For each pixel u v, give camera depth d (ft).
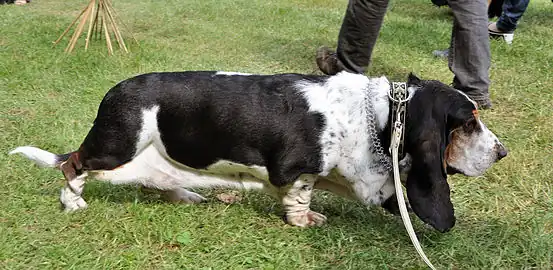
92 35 12.29
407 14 15.53
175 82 6.51
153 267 6.11
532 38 12.55
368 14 9.33
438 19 14.97
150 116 6.49
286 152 6.34
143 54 11.03
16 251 6.20
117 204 6.89
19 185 7.22
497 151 6.32
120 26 13.34
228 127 6.39
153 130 6.55
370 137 6.29
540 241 6.35
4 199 6.97
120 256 6.14
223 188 7.00
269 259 6.17
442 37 12.50
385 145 6.31
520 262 6.17
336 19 14.48
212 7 15.25
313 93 6.37
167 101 6.45
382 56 11.18
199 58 11.07
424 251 6.31
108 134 6.50
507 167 7.68
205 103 6.41
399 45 11.91
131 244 6.39
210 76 6.57
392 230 6.61
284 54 11.53
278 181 6.43
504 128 8.66
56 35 12.33
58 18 14.12
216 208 6.89
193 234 6.50
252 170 6.57
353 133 6.28
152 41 12.08
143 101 6.47
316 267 6.10
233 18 14.25
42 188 7.24
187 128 6.47
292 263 6.15
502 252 6.24
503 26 12.11
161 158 6.75
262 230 6.60
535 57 11.07
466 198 7.22
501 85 10.00
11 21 13.55
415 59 11.05
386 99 6.26
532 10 15.99
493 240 6.47
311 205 7.07
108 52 11.12
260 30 13.19
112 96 6.53
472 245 6.35
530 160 7.89
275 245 6.35
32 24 13.23
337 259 6.23
